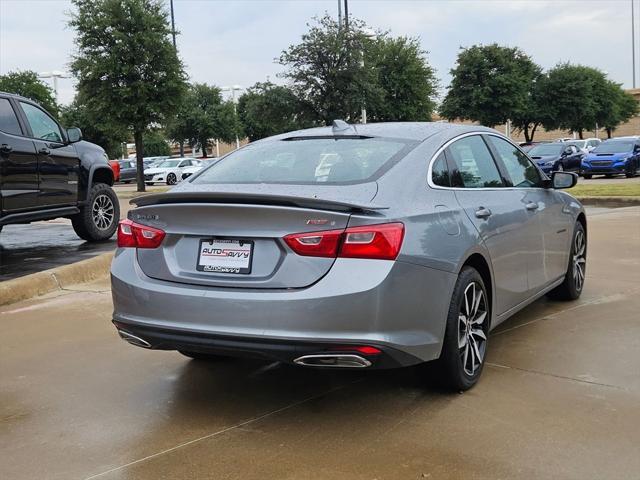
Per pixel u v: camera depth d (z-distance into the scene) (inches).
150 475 119.1
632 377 158.6
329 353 125.9
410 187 143.5
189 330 134.3
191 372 174.7
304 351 126.2
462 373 149.3
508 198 180.7
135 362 184.2
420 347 134.5
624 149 1008.9
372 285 125.1
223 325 131.3
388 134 165.5
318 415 143.1
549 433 129.5
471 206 159.2
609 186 758.5
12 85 1800.0
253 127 2372.0
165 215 141.3
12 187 311.0
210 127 2199.8
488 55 1681.8
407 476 115.0
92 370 178.2
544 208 201.5
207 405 151.6
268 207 129.3
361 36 1121.4
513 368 167.5
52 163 342.6
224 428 138.5
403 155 151.9
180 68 1151.0
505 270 172.1
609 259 310.8
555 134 2549.2
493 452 122.6
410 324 132.0
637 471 114.2
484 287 158.2
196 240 139.3
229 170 163.6
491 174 180.9
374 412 143.4
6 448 132.1
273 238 130.5
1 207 304.7
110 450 130.0
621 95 2265.0
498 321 171.3
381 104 1231.5
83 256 343.6
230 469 120.2
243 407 149.6
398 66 1438.2
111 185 413.7
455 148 167.5
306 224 128.2
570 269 226.8
